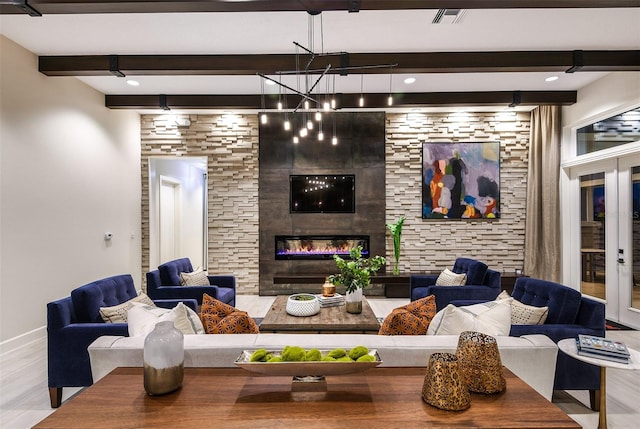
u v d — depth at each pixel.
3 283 3.43
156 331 1.33
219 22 3.25
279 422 1.13
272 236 5.88
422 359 1.66
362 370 1.35
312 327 2.97
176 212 7.54
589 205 4.97
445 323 1.95
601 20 3.20
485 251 5.86
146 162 5.98
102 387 1.37
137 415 1.17
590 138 4.94
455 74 4.45
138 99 5.10
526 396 1.30
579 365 2.34
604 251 4.69
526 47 3.72
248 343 1.70
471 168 5.85
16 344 3.53
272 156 5.88
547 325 2.43
